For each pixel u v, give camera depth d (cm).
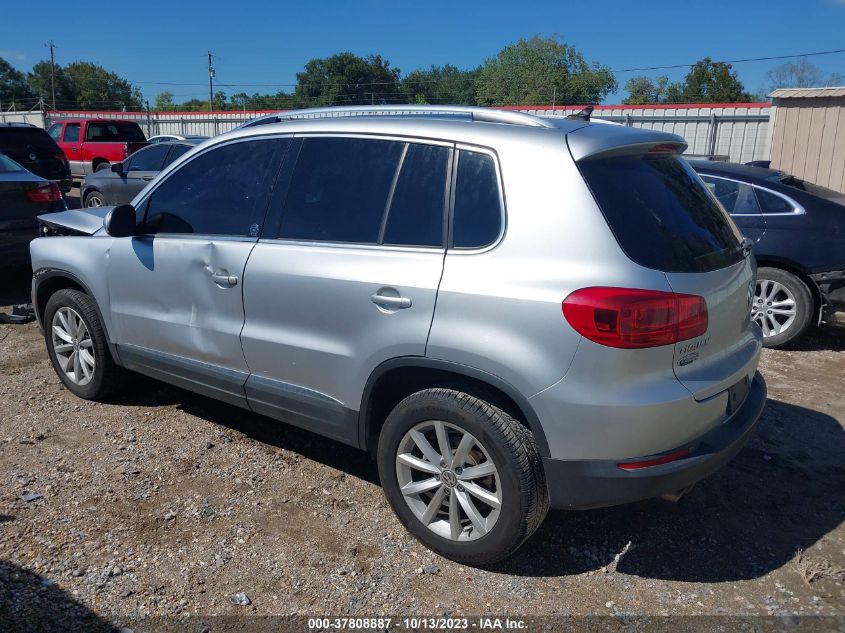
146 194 436
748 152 1747
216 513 358
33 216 766
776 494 390
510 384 288
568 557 331
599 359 273
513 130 312
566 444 284
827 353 636
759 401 339
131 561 318
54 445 426
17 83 7944
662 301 275
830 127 1244
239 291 376
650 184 313
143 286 427
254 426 461
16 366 559
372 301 322
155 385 520
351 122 358
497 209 301
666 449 286
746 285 337
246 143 397
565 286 278
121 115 2903
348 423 345
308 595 301
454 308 298
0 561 313
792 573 323
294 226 364
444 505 327
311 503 371
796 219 616
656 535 350
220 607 292
